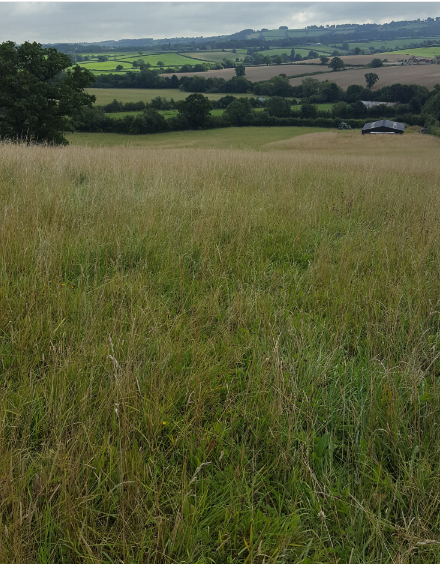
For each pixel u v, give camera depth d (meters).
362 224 6.43
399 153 49.44
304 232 5.79
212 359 2.94
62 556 1.73
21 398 2.36
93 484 2.00
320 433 2.52
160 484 2.06
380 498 2.00
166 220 5.30
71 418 2.24
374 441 2.40
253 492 2.06
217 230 5.26
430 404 2.60
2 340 2.93
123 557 1.75
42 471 1.90
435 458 2.31
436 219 6.08
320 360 2.96
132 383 2.44
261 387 2.65
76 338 2.97
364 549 1.85
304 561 1.77
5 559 1.62
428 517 1.99
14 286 3.48
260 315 3.55
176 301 3.85
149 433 2.27
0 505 1.77
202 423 2.51
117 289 3.65
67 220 4.99
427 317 3.48
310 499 2.09
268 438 2.34
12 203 4.94
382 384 2.78
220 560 1.81
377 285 4.11
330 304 3.87
